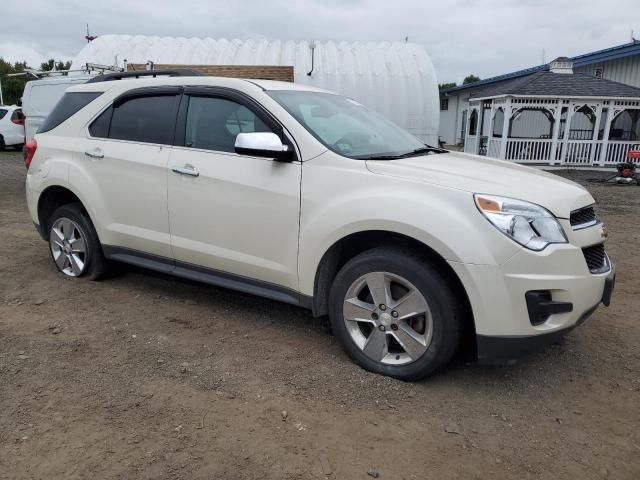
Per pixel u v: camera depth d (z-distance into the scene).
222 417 2.85
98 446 2.58
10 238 6.61
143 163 4.16
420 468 2.51
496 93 19.12
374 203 3.15
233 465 2.48
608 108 18.48
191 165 3.91
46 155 4.82
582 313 3.06
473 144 22.22
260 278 3.74
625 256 6.46
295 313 4.32
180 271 4.18
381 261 3.17
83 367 3.33
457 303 3.05
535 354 3.72
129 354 3.52
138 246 4.34
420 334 3.17
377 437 2.73
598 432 2.85
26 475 2.37
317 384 3.20
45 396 2.99
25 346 3.59
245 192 3.66
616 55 21.45
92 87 4.75
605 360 3.67
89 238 4.74
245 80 3.94
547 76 18.95
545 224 2.96
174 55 17.34
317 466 2.49
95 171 4.47
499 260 2.88
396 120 16.78
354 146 3.68
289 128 3.56
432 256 3.12
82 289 4.71
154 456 2.52
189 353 3.56
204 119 3.97
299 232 3.47
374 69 16.86
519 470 2.52
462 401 3.09
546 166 18.89
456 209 2.98
